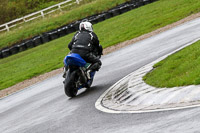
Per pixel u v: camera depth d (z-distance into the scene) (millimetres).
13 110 32188
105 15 111125
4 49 108562
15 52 103500
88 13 128125
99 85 30438
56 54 79812
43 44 104188
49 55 81375
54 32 106312
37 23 130500
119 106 20859
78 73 27953
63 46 87812
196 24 52375
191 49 28391
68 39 96125
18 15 154625
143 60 35812
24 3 161250
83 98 26844
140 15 95125
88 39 28703
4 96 47281
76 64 27547
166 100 18359
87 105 23844
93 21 110438
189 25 54562
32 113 27406
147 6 109000
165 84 20812
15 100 39438
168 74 22938
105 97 24625
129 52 48094
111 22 100312
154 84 22078
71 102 26875
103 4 131750
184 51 29344
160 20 75812
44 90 39969
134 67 33406
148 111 17750
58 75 51500
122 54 48688
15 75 68188
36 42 104938
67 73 28250
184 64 23891
